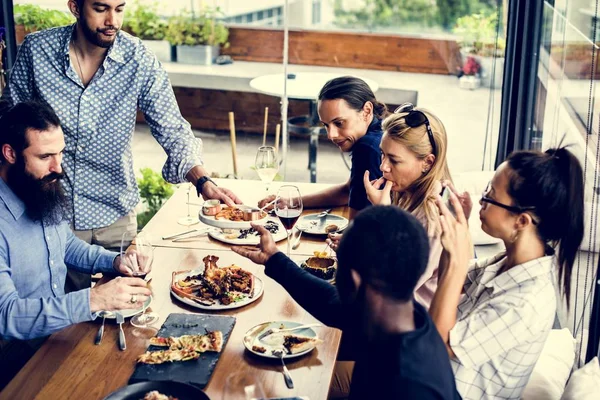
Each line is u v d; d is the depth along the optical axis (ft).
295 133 17.25
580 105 9.68
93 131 9.73
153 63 9.90
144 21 17.37
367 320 4.74
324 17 17.24
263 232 6.79
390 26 16.93
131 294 6.89
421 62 16.71
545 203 5.80
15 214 7.53
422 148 7.57
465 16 15.92
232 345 6.75
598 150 8.05
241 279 7.80
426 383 4.42
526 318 5.75
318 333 6.97
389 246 4.58
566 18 10.91
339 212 10.18
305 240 9.22
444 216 6.01
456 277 5.96
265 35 17.34
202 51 17.44
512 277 5.96
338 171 17.39
